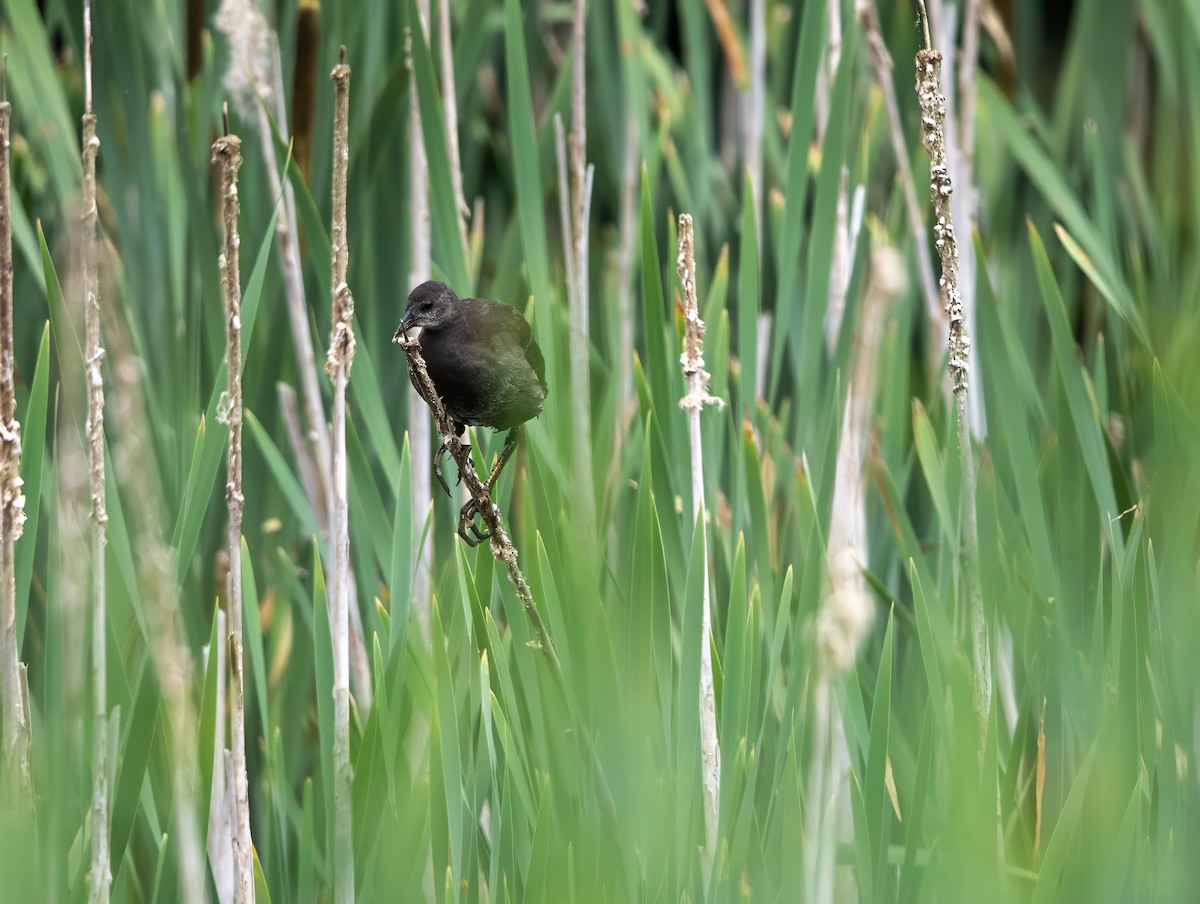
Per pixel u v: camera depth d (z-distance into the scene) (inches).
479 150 402.6
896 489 294.2
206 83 346.3
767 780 265.4
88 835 231.9
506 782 235.9
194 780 217.8
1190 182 382.0
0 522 223.3
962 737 190.5
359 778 238.2
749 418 297.0
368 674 290.2
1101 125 398.9
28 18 331.3
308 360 310.0
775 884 234.1
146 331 338.3
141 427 186.4
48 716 237.1
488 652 269.1
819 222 309.9
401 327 259.6
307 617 299.6
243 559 262.8
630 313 347.6
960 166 354.9
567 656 246.2
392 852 221.6
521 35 307.3
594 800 238.4
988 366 282.4
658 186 394.9
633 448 326.0
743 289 297.9
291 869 272.8
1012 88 406.9
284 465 287.4
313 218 296.2
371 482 285.9
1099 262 339.6
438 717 228.8
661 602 257.4
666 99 396.2
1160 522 253.3
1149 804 243.1
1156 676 263.1
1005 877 209.6
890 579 320.2
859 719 254.2
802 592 250.5
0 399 222.4
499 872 238.7
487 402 263.4
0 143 217.6
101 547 221.3
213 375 320.2
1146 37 421.4
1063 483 300.7
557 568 260.7
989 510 257.0
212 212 338.6
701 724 240.5
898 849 251.8
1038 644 283.7
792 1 421.1
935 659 232.4
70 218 262.4
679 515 307.1
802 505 289.7
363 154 335.0
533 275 305.3
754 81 370.3
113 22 333.4
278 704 276.8
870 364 178.9
